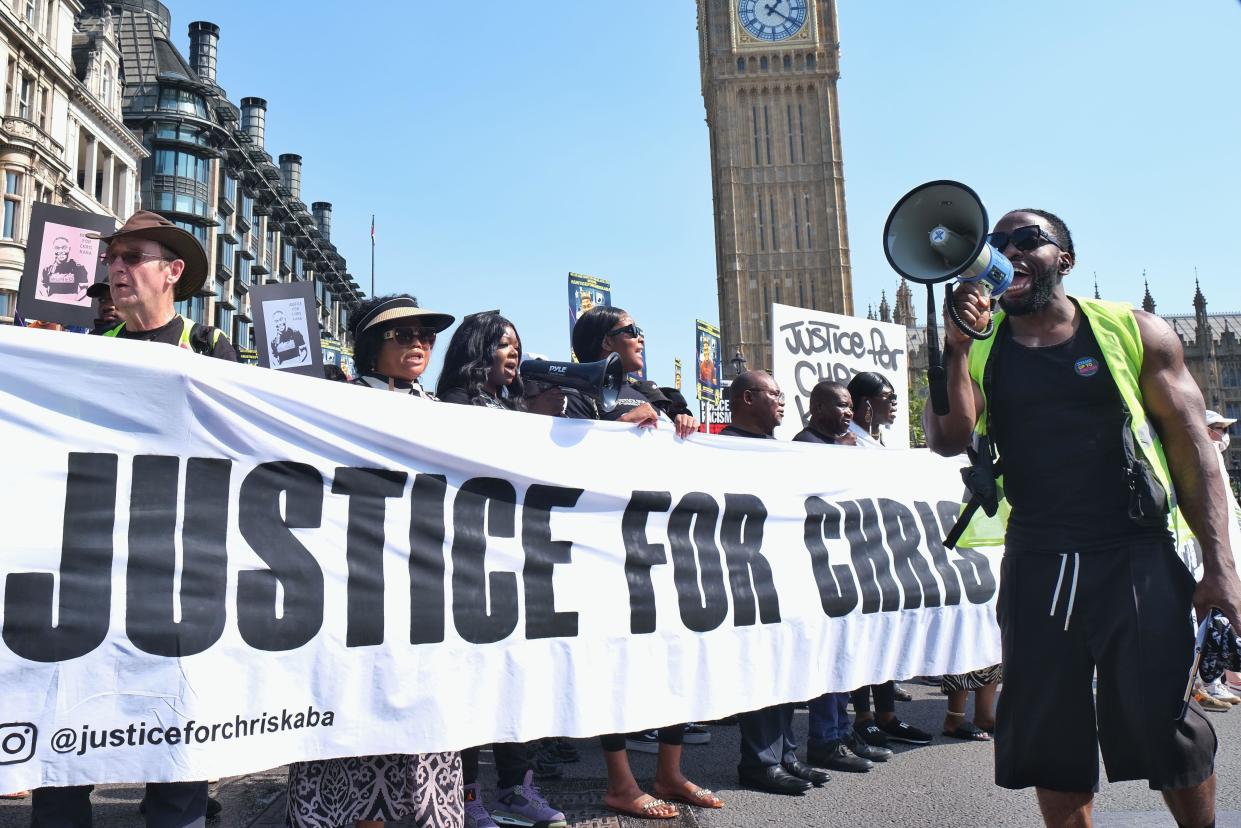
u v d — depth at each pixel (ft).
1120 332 7.45
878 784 13.74
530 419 11.02
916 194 7.35
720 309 251.19
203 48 165.37
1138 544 7.23
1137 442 7.20
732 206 231.30
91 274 15.58
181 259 9.65
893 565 14.83
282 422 8.89
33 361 7.72
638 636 11.34
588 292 39.50
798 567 13.50
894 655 14.52
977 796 12.89
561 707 10.45
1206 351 270.05
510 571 10.36
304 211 193.47
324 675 8.68
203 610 8.07
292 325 22.72
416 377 11.30
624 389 15.43
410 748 9.05
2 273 92.94
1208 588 6.97
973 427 8.05
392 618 9.21
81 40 119.14
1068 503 7.48
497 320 12.84
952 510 16.05
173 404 8.25
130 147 127.75
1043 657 7.42
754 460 13.50
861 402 19.33
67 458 7.73
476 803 11.21
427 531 9.74
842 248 229.45
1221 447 24.90
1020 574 7.69
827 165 232.12
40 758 7.24
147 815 7.76
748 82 235.61
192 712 7.82
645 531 11.84
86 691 7.47
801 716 20.44
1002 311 8.09
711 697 11.94
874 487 15.02
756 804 12.72
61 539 7.58
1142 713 6.89
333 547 9.04
